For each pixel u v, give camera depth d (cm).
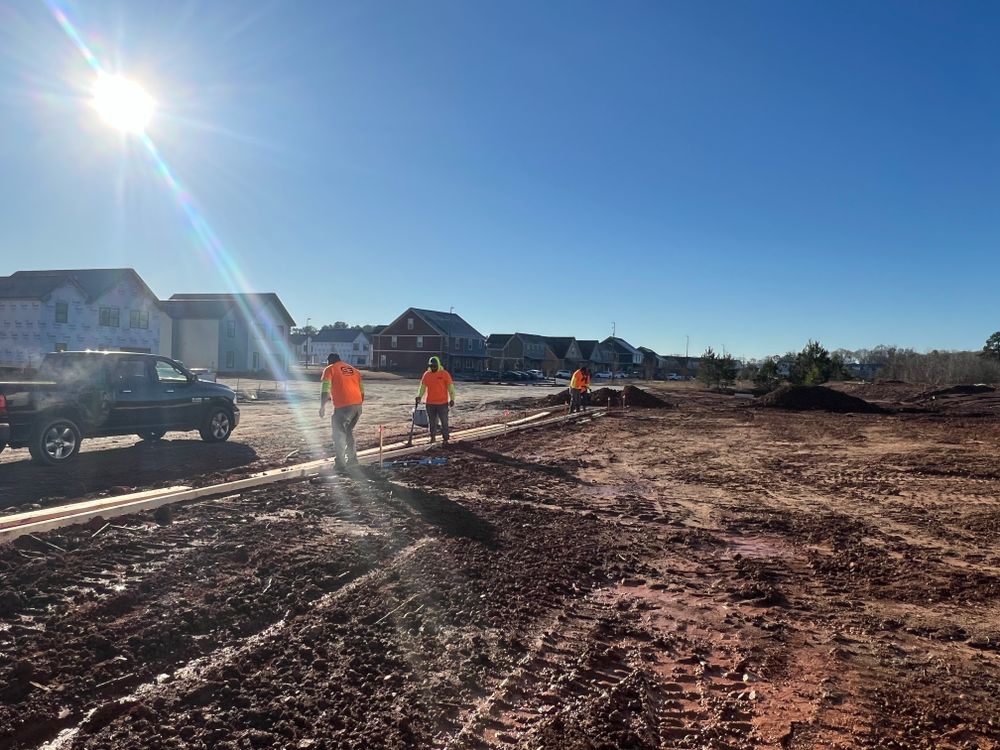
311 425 1956
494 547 696
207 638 451
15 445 1093
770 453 1542
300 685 396
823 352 4962
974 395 4012
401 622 496
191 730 346
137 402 1305
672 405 3294
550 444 1623
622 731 366
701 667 450
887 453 1540
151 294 4969
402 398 3538
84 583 538
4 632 444
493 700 396
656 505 952
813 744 359
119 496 827
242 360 6550
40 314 4225
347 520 779
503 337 10719
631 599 574
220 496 879
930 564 688
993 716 391
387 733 352
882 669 452
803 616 545
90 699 370
